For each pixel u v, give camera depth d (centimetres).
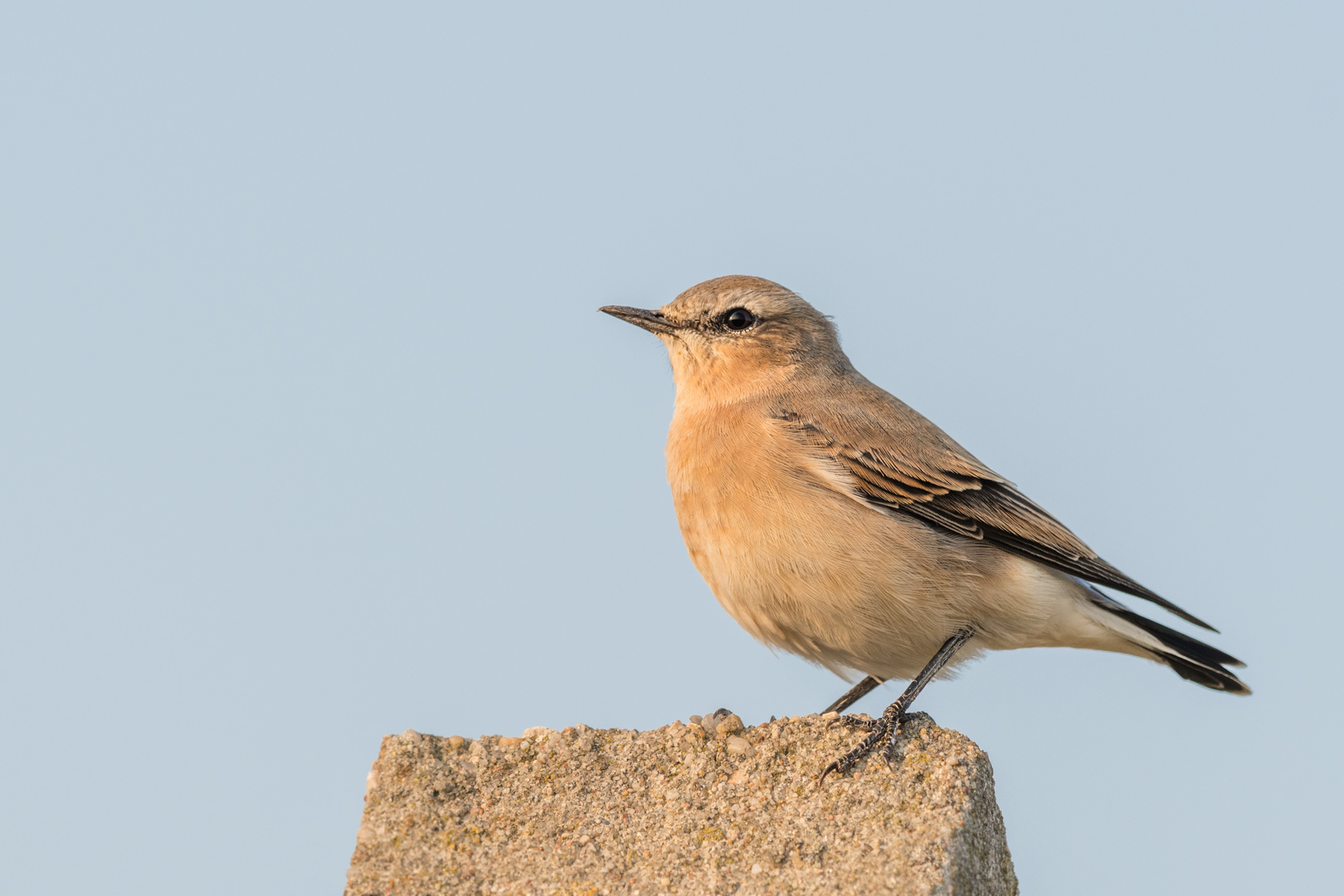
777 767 1002
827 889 870
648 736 1027
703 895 885
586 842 942
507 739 1020
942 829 915
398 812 955
